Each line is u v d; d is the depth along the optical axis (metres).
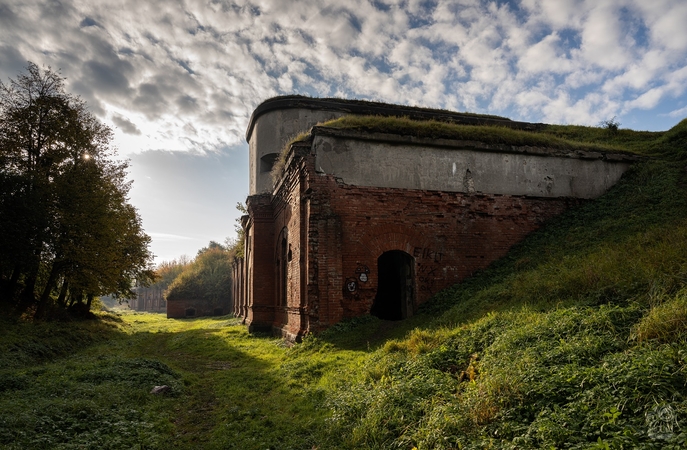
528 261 12.73
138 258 29.55
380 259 16.55
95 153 23.45
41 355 13.17
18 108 20.88
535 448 3.74
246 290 26.34
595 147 16.48
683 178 13.84
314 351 11.23
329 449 5.27
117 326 27.16
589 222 13.82
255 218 20.38
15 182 18.09
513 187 15.11
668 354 4.45
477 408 4.71
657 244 8.84
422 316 12.07
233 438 6.02
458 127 15.18
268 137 21.55
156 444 5.82
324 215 13.03
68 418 6.27
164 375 9.73
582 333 5.77
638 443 3.40
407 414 5.46
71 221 20.14
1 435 5.32
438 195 14.26
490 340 7.13
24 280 22.36
